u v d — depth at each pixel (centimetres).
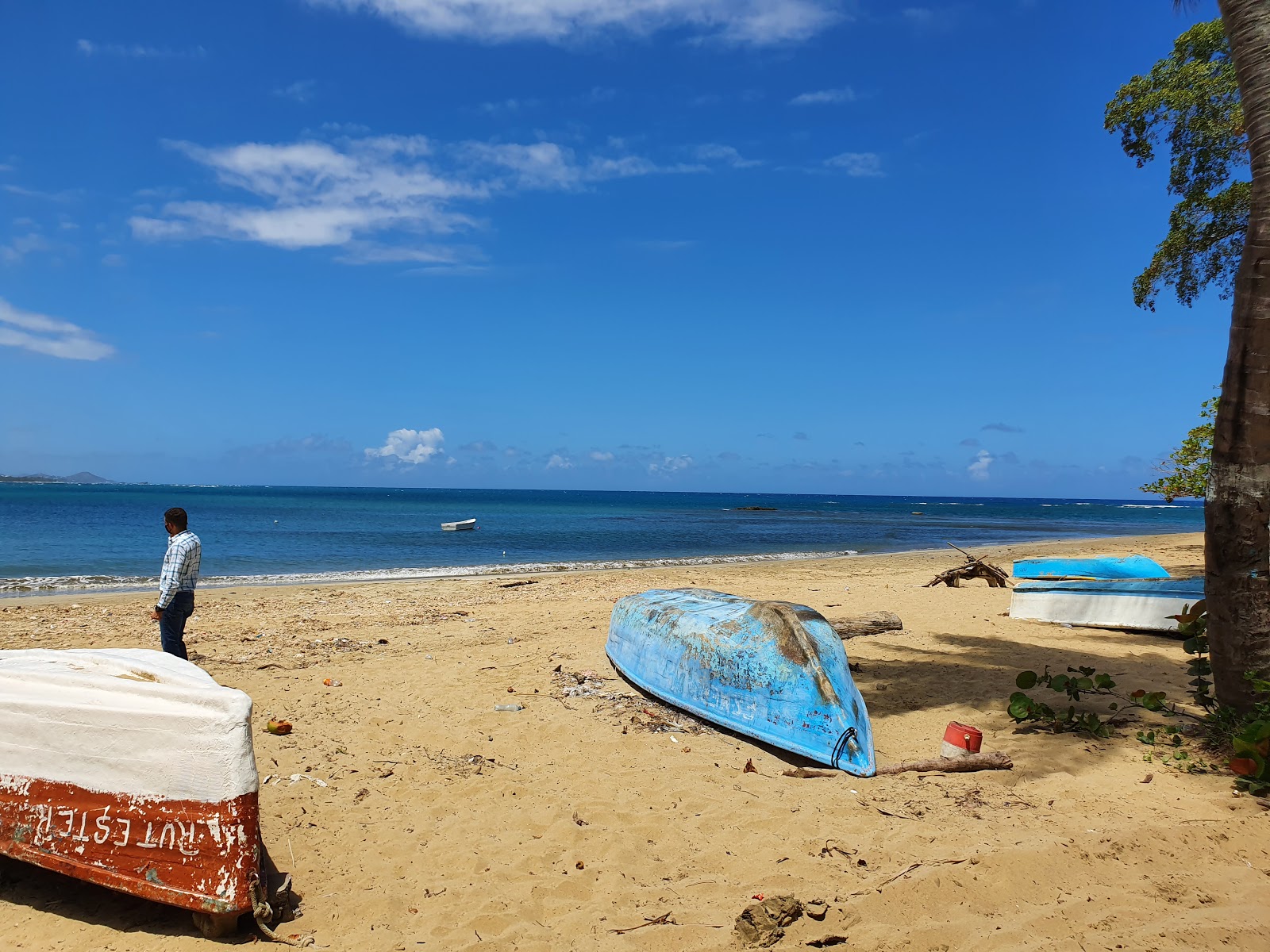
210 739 348
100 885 348
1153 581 1043
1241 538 538
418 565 2281
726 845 436
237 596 1483
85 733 364
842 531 4653
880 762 573
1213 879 386
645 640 764
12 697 377
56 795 362
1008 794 500
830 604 1353
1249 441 532
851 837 441
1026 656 905
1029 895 375
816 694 579
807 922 353
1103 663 862
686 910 370
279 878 394
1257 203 526
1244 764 502
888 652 934
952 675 817
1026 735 625
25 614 1200
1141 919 352
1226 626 549
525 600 1443
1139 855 410
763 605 673
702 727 648
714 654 662
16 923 344
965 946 336
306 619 1195
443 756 577
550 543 3231
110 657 445
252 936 341
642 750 596
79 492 12231
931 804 486
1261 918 350
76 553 2353
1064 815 464
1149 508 14050
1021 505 15800
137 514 4656
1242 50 538
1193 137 1146
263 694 731
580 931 351
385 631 1087
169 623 736
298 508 6731
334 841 439
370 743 600
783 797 502
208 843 340
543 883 395
